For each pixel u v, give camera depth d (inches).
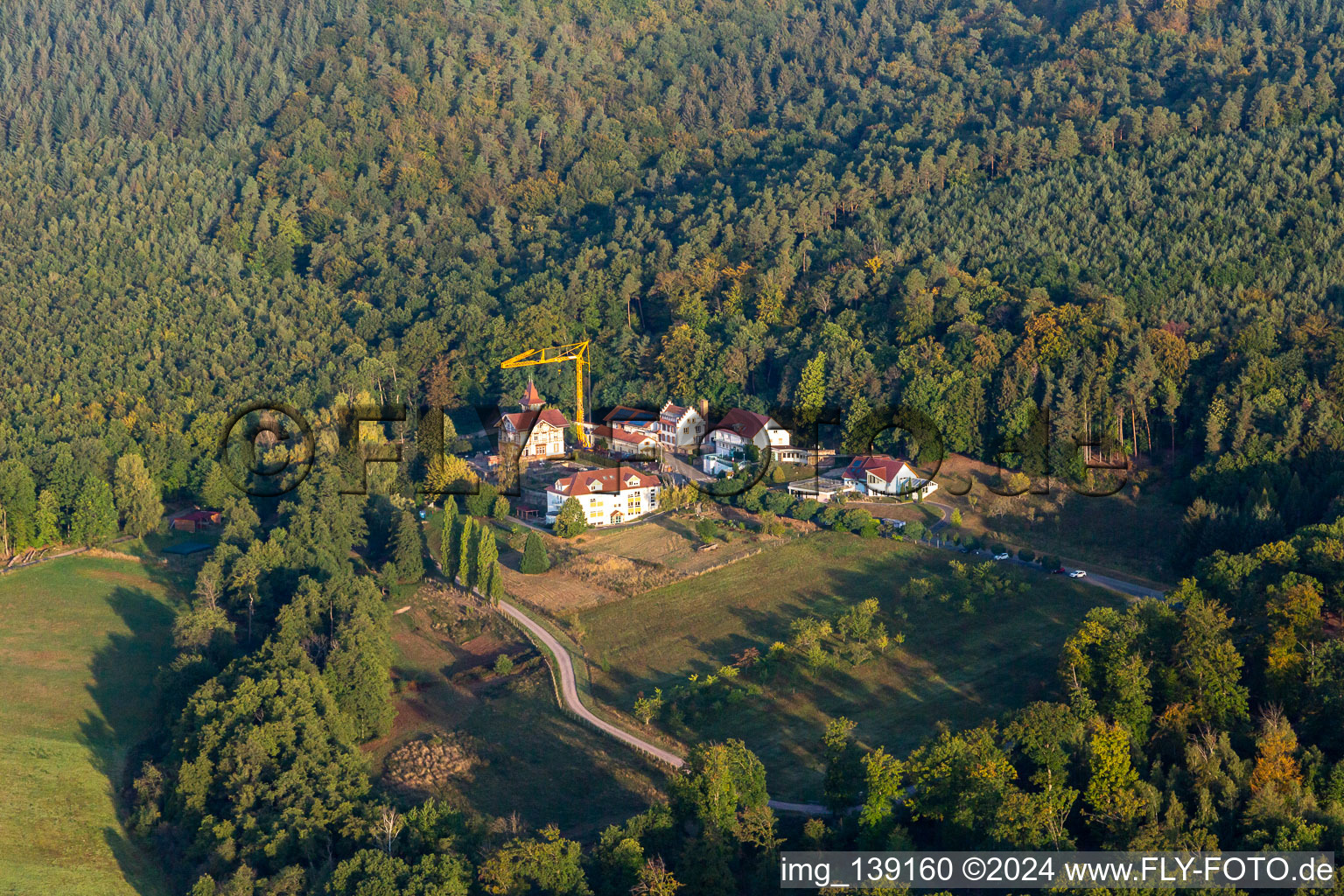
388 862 3823.8
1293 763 3924.7
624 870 3873.0
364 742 5236.2
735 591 6387.8
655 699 5172.2
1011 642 5689.0
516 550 7086.6
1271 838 3570.4
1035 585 6269.7
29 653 5890.8
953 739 4065.0
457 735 5191.9
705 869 3841.0
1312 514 6348.4
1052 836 3720.5
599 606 6299.2
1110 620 4830.2
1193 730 4301.2
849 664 5536.4
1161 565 6545.3
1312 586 4758.9
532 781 4817.9
